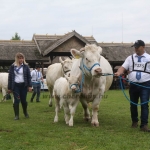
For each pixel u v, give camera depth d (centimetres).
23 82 1016
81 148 627
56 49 2991
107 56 3325
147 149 619
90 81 844
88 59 795
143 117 795
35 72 1677
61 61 1205
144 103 789
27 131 796
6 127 858
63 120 991
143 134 752
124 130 805
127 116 1079
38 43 3241
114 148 625
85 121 966
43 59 3092
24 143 669
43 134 759
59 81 921
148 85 802
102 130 807
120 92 2573
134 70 812
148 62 805
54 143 667
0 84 1670
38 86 1688
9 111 1251
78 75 860
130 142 673
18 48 3222
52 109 1316
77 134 759
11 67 1019
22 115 1121
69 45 3005
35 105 1499
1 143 670
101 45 3531
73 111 869
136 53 816
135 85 820
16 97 1009
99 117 1053
